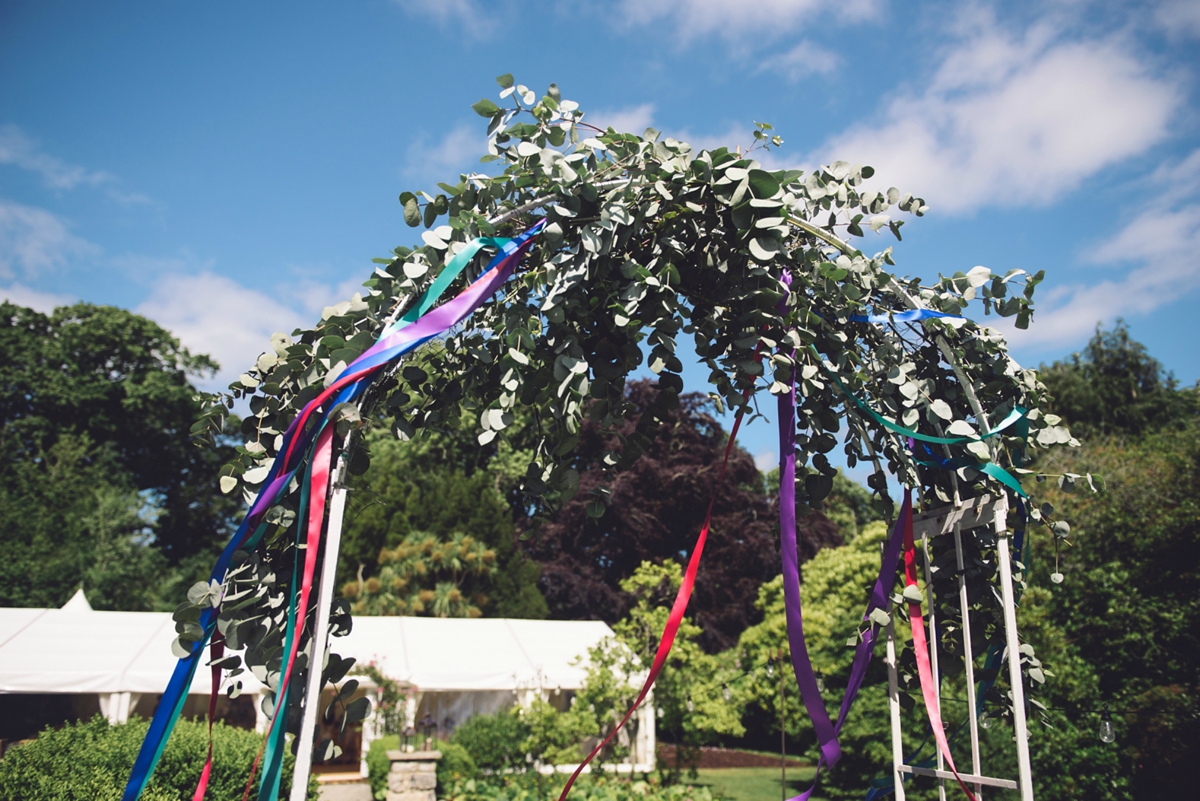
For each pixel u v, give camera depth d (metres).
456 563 19.59
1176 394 21.25
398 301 2.29
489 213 2.43
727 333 2.69
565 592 22.08
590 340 2.50
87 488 23.14
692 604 21.23
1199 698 6.78
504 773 10.83
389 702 11.68
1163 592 7.90
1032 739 7.11
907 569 2.85
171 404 27.89
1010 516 2.97
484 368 2.57
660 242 2.50
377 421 2.28
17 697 12.48
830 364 2.62
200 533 28.52
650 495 22.19
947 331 2.84
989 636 3.03
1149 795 6.78
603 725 10.31
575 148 2.51
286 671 2.03
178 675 2.10
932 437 2.67
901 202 2.68
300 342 2.39
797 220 2.62
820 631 12.75
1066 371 22.66
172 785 5.39
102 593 20.70
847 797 10.25
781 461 2.61
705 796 9.55
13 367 26.39
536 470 2.43
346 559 20.03
